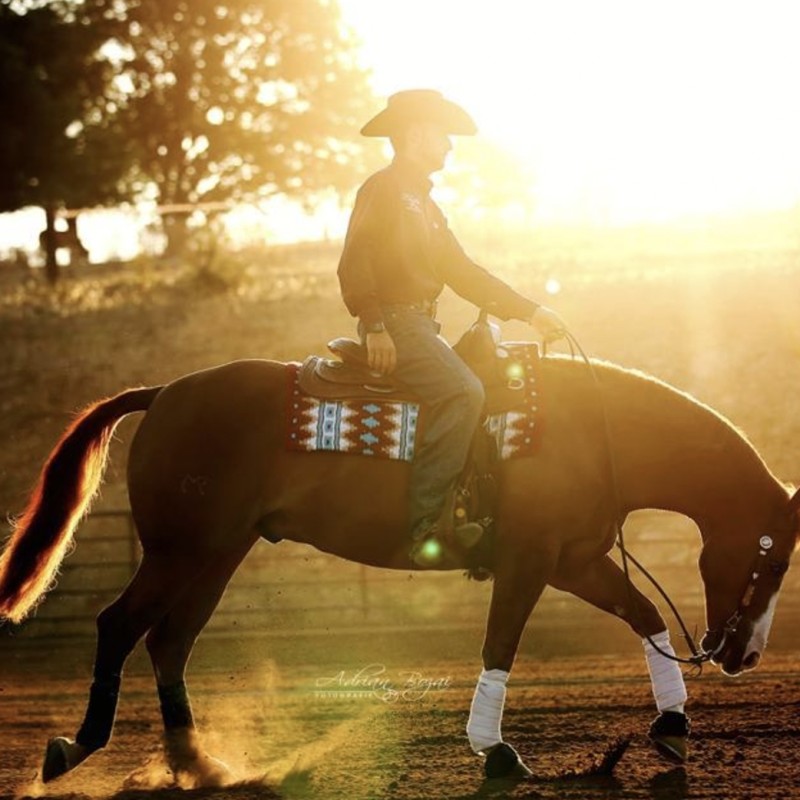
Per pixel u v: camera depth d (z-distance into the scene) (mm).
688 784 9125
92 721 9812
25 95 48625
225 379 10094
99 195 53594
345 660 18281
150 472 9969
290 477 9875
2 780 10617
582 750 10867
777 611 21641
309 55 67562
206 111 67688
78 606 23688
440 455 9633
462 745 11156
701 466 9984
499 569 9750
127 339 34500
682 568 22812
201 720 13281
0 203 49750
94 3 63188
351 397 9852
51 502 10422
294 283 40531
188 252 45062
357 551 10016
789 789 8898
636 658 18141
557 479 9703
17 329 36219
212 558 9938
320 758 10711
